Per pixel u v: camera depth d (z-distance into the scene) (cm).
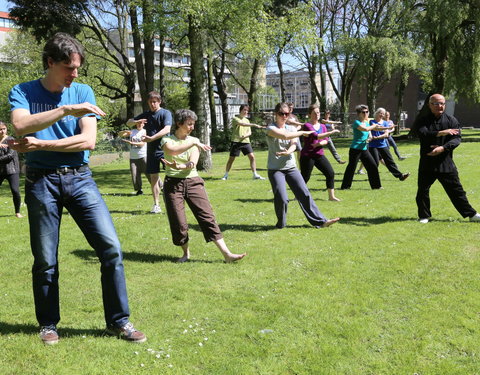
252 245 593
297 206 854
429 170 686
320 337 343
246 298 419
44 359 313
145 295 430
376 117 1126
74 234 673
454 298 410
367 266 502
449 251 545
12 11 2166
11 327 363
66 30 2262
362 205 840
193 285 455
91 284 463
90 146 317
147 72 2322
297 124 769
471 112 5281
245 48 1662
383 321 368
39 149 302
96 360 311
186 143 523
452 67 2481
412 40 3025
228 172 1370
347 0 3581
